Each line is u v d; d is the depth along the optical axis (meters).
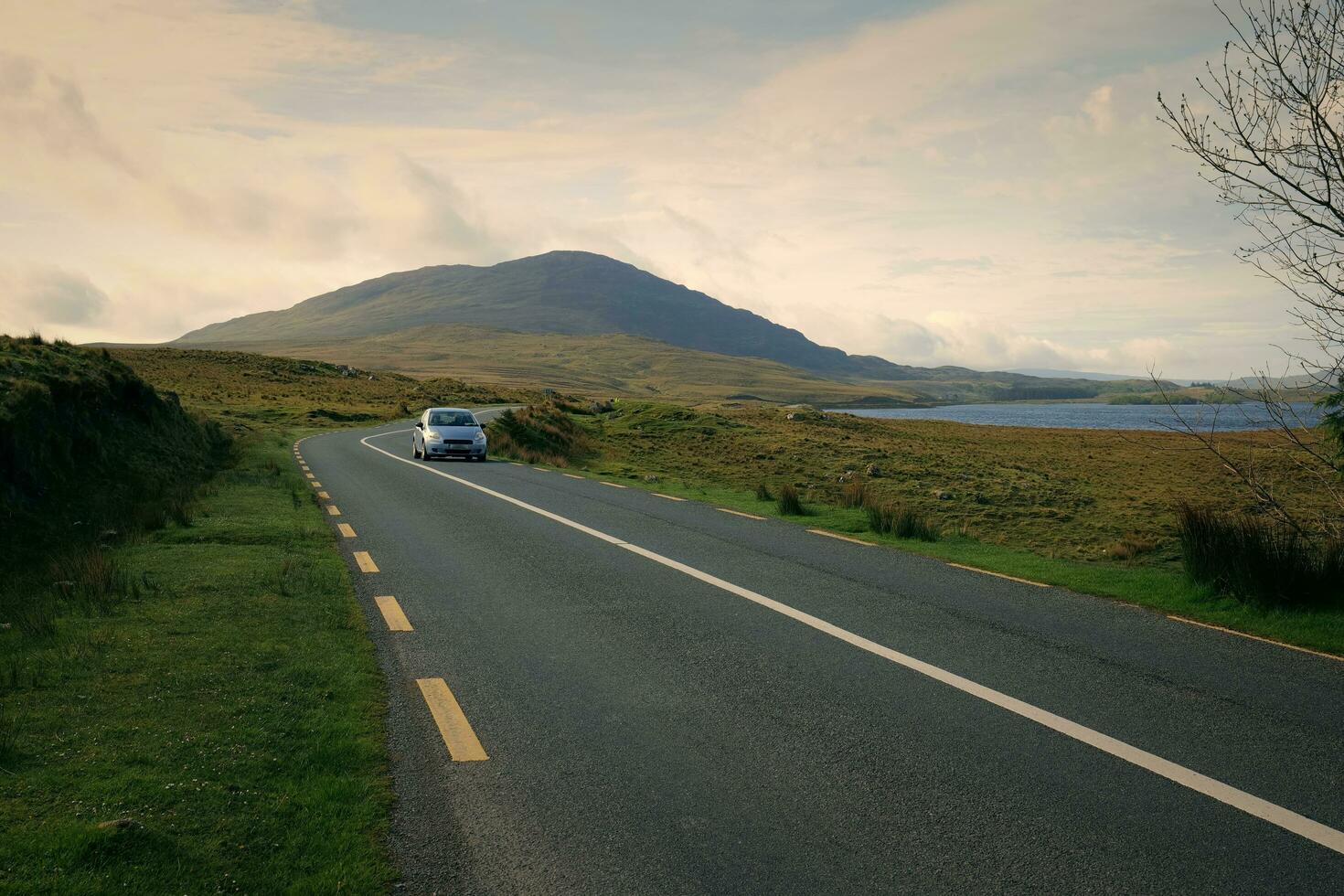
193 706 5.43
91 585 8.54
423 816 4.10
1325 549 8.58
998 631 7.48
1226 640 7.20
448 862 3.68
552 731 5.20
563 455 34.84
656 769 4.66
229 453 26.36
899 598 8.75
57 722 5.09
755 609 8.27
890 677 6.23
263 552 10.92
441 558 10.86
